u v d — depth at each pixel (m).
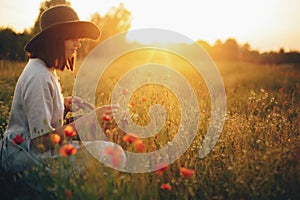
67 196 2.44
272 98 4.74
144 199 2.61
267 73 11.39
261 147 3.35
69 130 2.71
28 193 3.02
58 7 3.21
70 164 2.83
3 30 12.27
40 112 2.97
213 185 2.94
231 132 3.68
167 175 3.07
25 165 3.08
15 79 8.20
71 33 3.12
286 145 3.37
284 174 2.92
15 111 3.14
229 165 3.06
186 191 2.79
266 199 2.75
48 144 3.00
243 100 5.96
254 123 4.06
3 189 3.06
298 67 13.95
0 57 11.84
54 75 3.20
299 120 4.02
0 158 3.25
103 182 2.60
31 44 3.10
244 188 2.76
